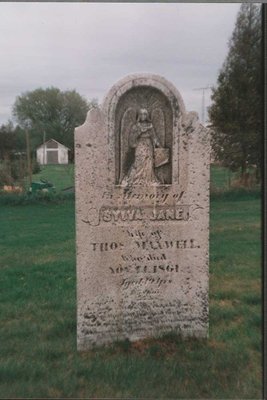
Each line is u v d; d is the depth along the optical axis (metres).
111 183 4.64
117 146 4.67
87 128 4.55
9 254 8.73
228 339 4.95
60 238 10.03
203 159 4.77
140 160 4.69
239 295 6.33
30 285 6.89
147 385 4.15
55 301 6.15
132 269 4.76
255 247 8.76
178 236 4.81
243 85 15.66
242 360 4.54
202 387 4.14
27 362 4.50
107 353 4.64
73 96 26.05
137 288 4.79
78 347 4.73
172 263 4.82
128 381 4.19
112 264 4.73
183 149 4.73
